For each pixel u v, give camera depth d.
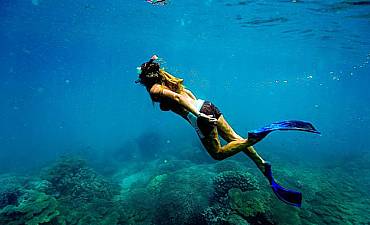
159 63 2.93
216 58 62.06
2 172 28.92
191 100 2.87
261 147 28.53
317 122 68.00
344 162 24.56
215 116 2.85
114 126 75.38
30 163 33.66
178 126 46.44
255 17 21.66
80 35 40.81
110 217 11.42
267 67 70.69
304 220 10.08
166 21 27.27
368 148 30.78
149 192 15.46
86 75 146.75
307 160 26.14
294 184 14.95
